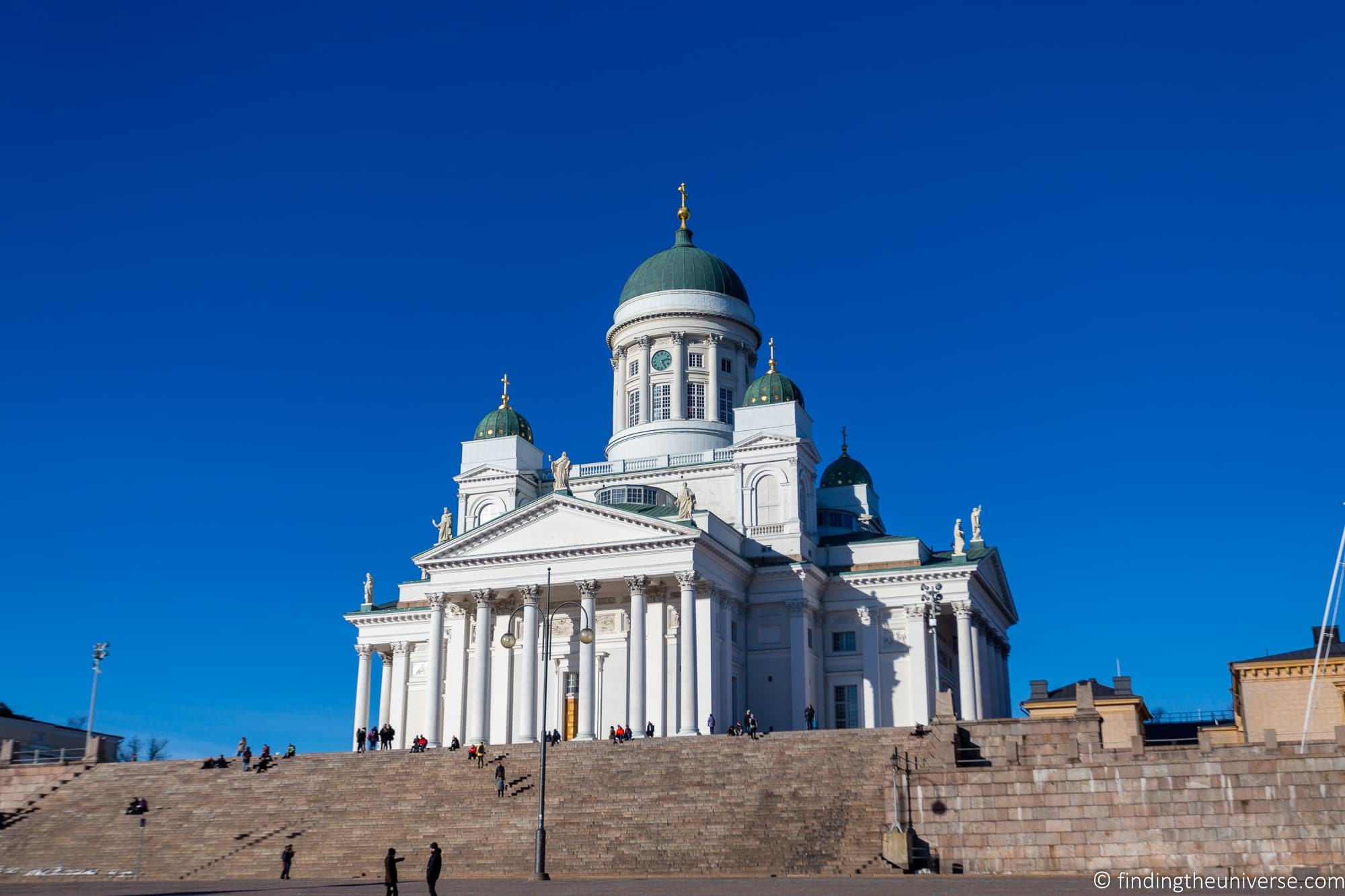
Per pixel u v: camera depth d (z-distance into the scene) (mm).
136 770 85625
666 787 72438
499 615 107938
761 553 109562
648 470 117688
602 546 100875
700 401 128125
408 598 124750
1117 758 62781
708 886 55062
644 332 129500
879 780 69000
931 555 117688
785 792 69188
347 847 71250
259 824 75500
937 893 49438
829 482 128625
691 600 98562
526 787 75188
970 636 108500
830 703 109500
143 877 70875
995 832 63156
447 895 52469
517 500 120000
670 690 101250
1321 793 59906
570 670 105062
